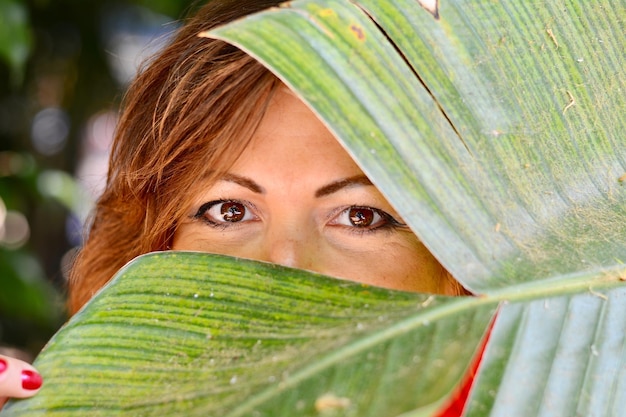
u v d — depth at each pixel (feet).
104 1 7.22
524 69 1.69
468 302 1.36
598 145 1.70
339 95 1.45
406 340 1.28
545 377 1.32
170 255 1.53
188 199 2.49
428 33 1.61
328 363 1.25
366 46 1.51
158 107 2.63
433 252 1.41
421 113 1.50
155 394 1.32
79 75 7.75
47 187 5.35
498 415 1.27
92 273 3.75
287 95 2.29
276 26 1.49
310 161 2.30
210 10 2.76
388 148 1.44
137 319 1.44
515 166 1.56
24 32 4.13
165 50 2.76
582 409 1.29
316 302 1.40
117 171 3.14
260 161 2.33
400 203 1.42
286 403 1.20
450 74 1.59
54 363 1.40
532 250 1.46
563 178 1.63
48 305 5.29
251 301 1.43
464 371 1.21
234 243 2.56
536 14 1.75
